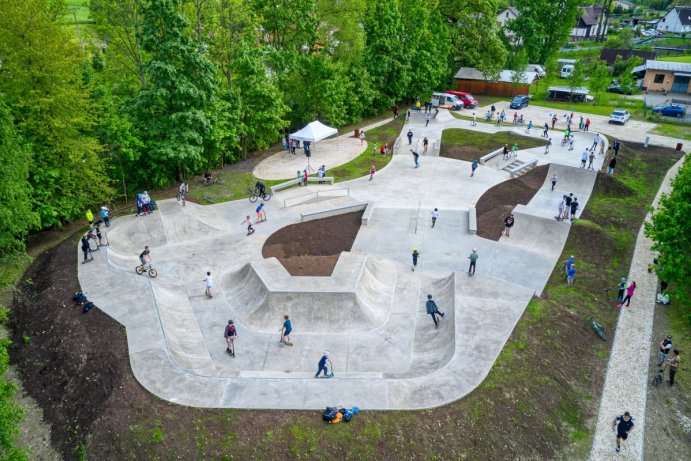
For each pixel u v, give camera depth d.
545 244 26.22
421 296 21.95
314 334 19.39
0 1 22.94
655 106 56.25
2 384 12.03
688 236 18.72
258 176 35.88
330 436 13.77
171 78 28.80
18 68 23.80
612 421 15.11
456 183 34.53
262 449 13.42
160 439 13.76
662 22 116.31
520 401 15.29
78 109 26.22
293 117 44.97
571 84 60.28
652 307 20.77
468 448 13.79
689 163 20.41
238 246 26.03
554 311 19.91
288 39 42.81
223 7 34.91
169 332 18.75
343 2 42.94
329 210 29.59
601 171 34.72
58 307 20.05
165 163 32.59
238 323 20.02
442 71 58.03
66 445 14.70
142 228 26.92
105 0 32.00
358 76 46.94
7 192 20.02
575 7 68.25
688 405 15.80
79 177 26.97
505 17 90.69
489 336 17.98
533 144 42.41
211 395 15.21
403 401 14.99
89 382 16.31
